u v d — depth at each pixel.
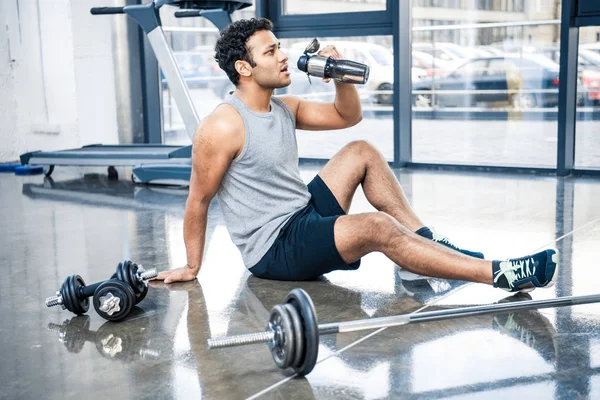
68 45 4.91
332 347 1.68
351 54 5.00
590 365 1.55
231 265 2.44
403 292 2.09
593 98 4.25
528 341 1.69
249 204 2.15
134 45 5.12
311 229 2.05
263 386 1.49
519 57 4.64
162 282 2.26
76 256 2.63
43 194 3.98
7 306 2.08
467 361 1.58
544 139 4.69
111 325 1.89
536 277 1.89
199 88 5.75
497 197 3.55
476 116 4.87
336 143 5.29
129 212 3.43
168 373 1.57
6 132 5.27
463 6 4.71
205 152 2.05
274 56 2.03
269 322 1.52
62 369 1.61
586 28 4.15
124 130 5.19
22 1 5.07
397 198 2.25
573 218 3.02
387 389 1.46
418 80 4.91
